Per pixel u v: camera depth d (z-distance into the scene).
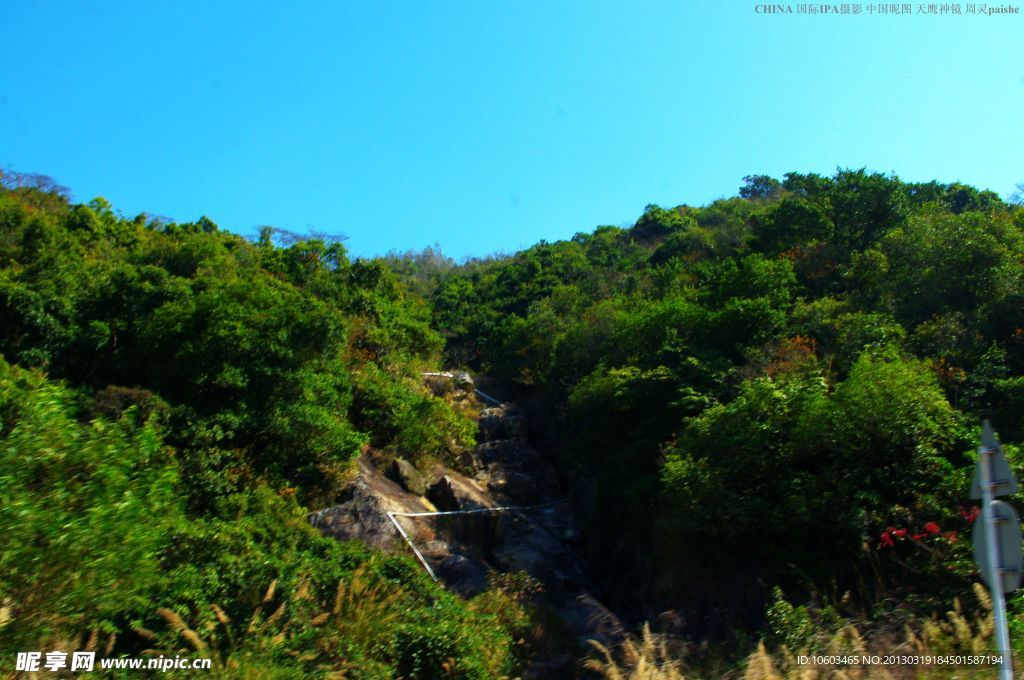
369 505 17.80
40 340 18.45
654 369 20.50
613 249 48.34
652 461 18.64
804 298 24.44
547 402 28.64
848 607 10.97
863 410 13.58
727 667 9.88
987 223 22.27
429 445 22.06
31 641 6.41
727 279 24.81
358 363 24.94
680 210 57.34
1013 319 18.53
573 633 14.81
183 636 9.34
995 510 5.87
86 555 6.71
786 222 30.19
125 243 29.69
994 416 15.23
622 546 18.38
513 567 18.03
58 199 35.56
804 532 13.30
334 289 30.16
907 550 12.30
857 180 29.41
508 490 22.70
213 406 18.08
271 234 38.28
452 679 10.28
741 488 14.48
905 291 21.47
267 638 9.40
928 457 13.07
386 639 10.55
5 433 7.07
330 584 11.73
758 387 15.40
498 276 47.53
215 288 20.98
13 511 6.26
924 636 7.62
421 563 16.78
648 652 8.47
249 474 16.95
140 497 7.70
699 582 14.74
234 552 11.50
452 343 39.31
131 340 19.30
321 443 18.44
